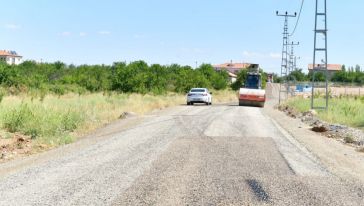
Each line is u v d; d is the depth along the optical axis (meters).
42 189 7.52
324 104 36.78
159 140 14.37
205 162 10.30
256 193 7.41
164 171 9.15
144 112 29.19
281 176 8.86
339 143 15.55
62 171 9.13
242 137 15.52
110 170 9.23
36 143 13.98
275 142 14.36
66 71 78.69
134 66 50.84
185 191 7.46
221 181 8.28
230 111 31.58
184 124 20.23
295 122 24.06
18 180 8.24
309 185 8.09
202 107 37.34
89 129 18.69
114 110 26.73
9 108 19.31
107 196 7.07
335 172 9.50
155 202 6.74
